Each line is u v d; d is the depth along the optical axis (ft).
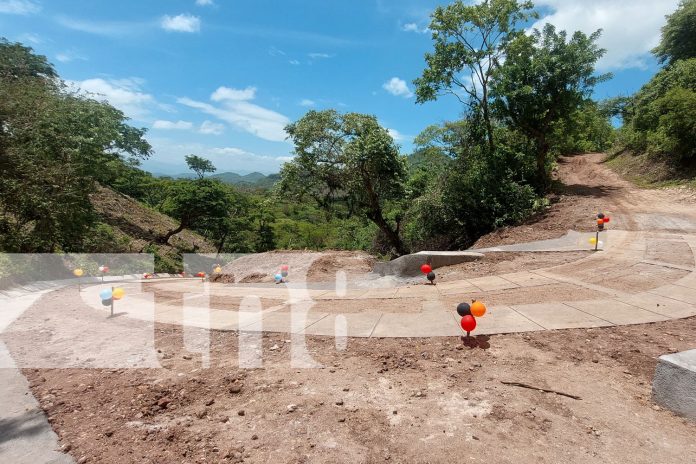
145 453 8.82
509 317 17.78
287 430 9.72
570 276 24.97
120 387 12.34
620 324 16.43
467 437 9.29
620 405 10.66
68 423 10.23
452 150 68.85
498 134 67.10
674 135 65.87
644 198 55.11
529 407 10.59
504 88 58.59
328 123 56.54
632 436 9.31
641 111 88.63
